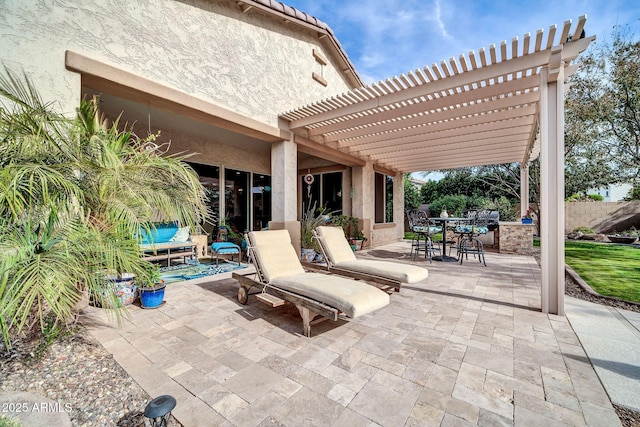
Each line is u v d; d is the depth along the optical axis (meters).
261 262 4.02
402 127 6.25
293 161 6.95
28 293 1.96
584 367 2.49
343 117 6.04
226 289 4.87
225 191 9.02
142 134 6.95
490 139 7.47
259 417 1.89
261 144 9.02
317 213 11.13
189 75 4.82
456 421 1.86
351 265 4.57
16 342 2.51
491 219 10.88
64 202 2.37
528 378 2.34
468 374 2.39
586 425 1.83
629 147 10.52
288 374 2.38
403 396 2.11
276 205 6.89
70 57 3.50
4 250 2.04
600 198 15.68
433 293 4.75
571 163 12.59
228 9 5.48
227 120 5.42
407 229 17.80
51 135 2.61
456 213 17.47
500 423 1.84
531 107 5.38
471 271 6.46
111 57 3.91
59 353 2.53
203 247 7.84
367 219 10.26
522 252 8.95
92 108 3.44
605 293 4.59
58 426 1.67
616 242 11.59
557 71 3.69
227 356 2.67
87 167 2.52
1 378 2.13
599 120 10.33
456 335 3.15
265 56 6.29
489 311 3.90
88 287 2.47
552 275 3.81
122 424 1.80
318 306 2.96
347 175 10.74
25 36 3.24
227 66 5.44
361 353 2.74
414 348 2.84
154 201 2.95
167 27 4.54
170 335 3.10
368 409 1.97
